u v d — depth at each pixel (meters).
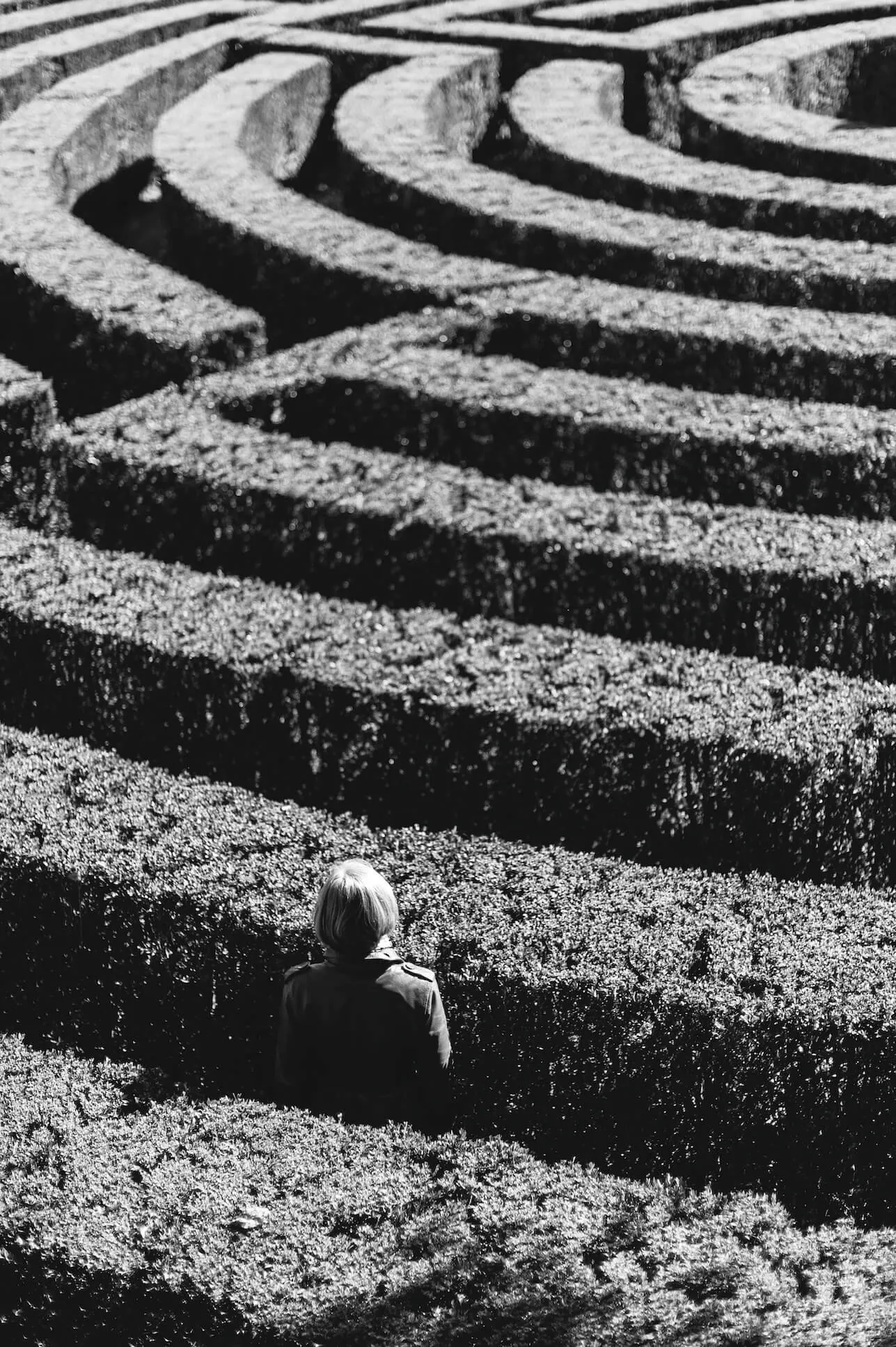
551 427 11.12
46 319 13.04
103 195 20.19
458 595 9.62
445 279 13.57
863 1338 4.99
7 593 8.53
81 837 6.53
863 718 7.41
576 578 9.31
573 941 5.96
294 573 9.97
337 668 7.83
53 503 10.84
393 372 11.57
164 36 24.44
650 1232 5.25
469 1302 4.92
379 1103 5.49
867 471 10.76
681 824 7.62
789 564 9.02
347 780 8.03
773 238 14.73
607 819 7.70
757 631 9.23
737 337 12.34
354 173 17.11
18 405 10.73
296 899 6.16
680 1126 5.98
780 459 10.77
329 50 22.50
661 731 7.34
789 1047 5.71
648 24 25.05
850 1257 5.30
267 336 14.98
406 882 6.27
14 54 22.12
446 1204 5.24
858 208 15.51
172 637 8.12
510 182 16.41
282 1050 5.42
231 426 10.71
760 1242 5.29
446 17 24.78
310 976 5.29
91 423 10.60
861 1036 5.65
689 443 10.84
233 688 7.98
